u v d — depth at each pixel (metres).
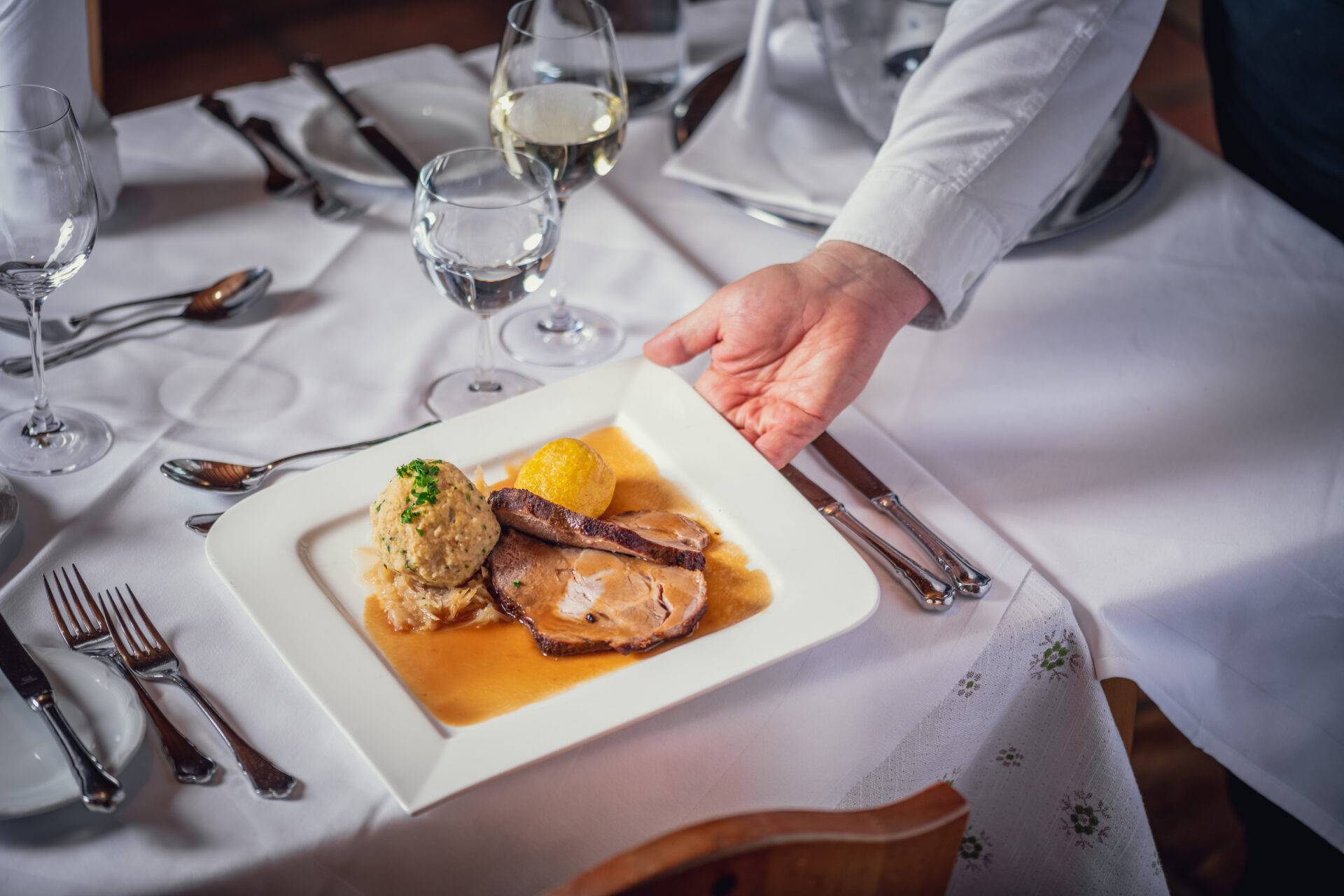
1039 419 1.21
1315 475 1.13
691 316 1.18
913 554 1.01
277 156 1.49
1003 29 1.24
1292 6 1.55
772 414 1.10
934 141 1.24
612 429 1.08
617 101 1.28
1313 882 1.60
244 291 1.26
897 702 0.91
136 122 1.53
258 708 0.84
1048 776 1.04
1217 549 1.05
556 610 0.87
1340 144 1.61
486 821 0.80
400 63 1.69
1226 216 1.49
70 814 0.76
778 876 0.71
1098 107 1.29
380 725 0.78
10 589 0.92
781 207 1.47
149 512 1.00
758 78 1.54
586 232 1.41
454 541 0.87
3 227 0.92
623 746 0.84
